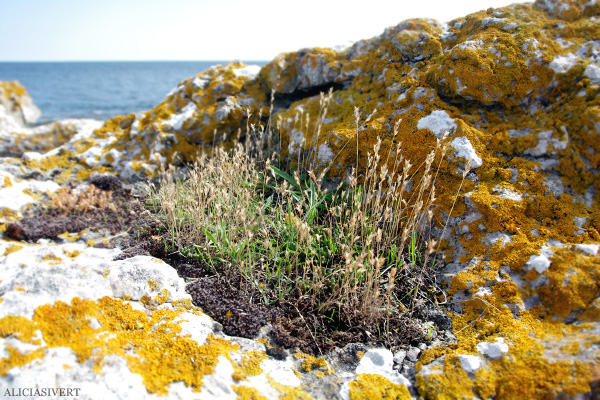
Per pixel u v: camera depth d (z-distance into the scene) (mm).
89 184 5199
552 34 4203
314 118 5043
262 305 3098
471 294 2965
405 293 3229
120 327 2604
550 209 3287
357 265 2830
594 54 3959
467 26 4691
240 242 3572
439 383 2412
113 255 3650
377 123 4188
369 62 5012
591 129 3496
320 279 3273
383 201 3904
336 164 4281
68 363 2215
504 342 2562
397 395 2406
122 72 118000
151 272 3080
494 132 3830
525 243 3086
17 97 18469
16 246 3781
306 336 2859
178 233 3646
